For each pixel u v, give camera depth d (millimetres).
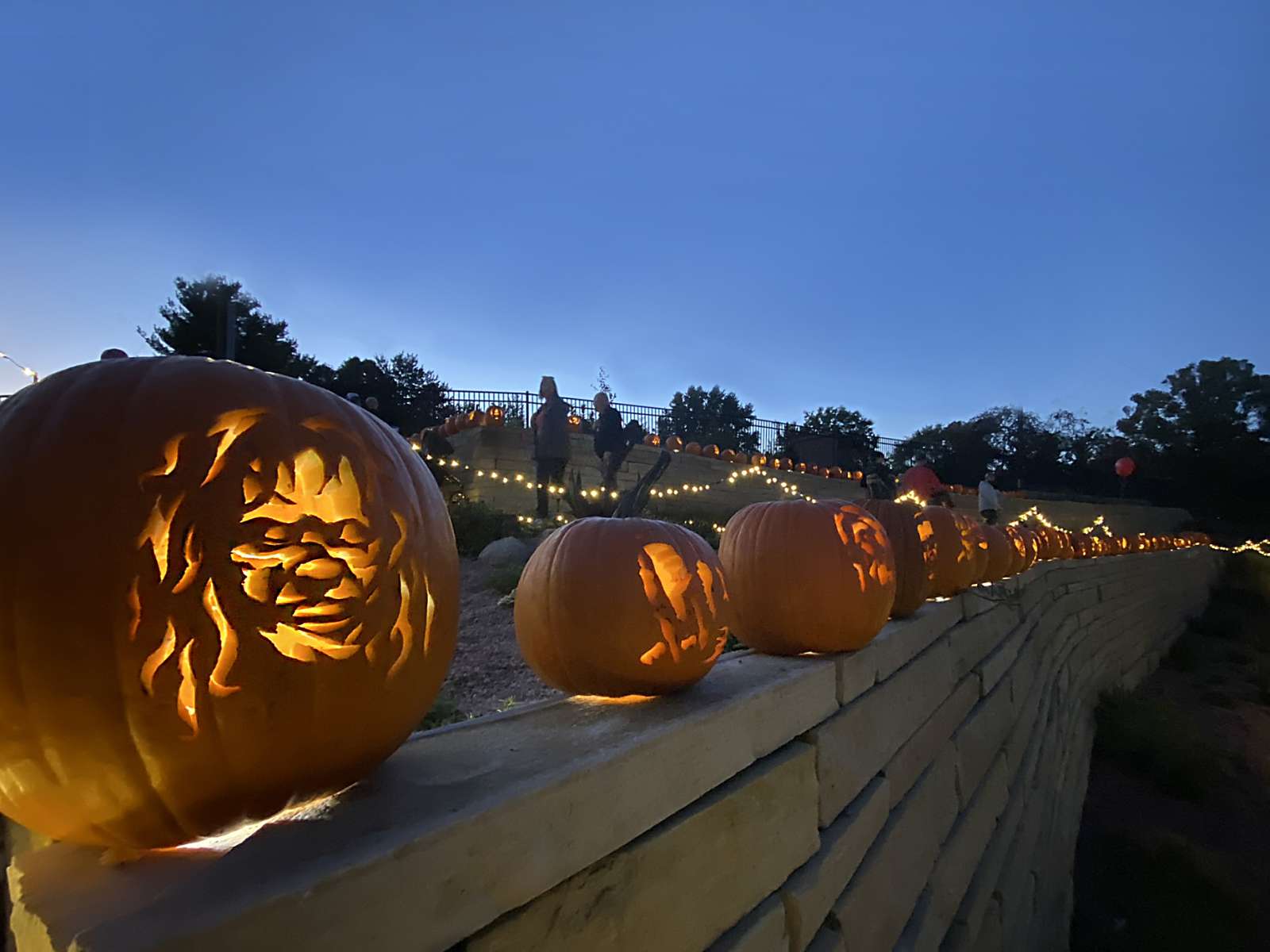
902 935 2699
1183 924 7012
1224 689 15820
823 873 2066
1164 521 34031
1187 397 43812
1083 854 8406
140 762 898
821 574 2609
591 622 1878
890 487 10047
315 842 920
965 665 4383
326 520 1016
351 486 1059
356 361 28625
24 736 889
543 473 10680
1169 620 19844
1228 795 9945
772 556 2686
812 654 2691
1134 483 40281
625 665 1851
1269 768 11039
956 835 3617
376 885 876
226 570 917
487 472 11844
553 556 2025
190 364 1063
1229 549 30609
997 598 5605
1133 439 44594
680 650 1873
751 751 1836
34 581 873
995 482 38250
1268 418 41719
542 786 1146
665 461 8219
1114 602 13977
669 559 1967
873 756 2670
